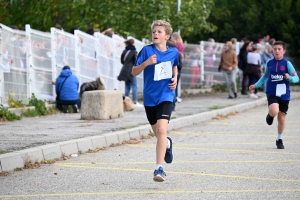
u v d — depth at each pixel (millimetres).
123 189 15773
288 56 62812
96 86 35719
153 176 17328
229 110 37438
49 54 35375
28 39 33438
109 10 47344
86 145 22391
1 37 31203
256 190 15516
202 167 18875
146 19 46469
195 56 51375
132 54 37688
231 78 45344
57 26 37250
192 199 14578
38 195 15109
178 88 43719
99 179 17094
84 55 38625
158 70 16641
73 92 34312
